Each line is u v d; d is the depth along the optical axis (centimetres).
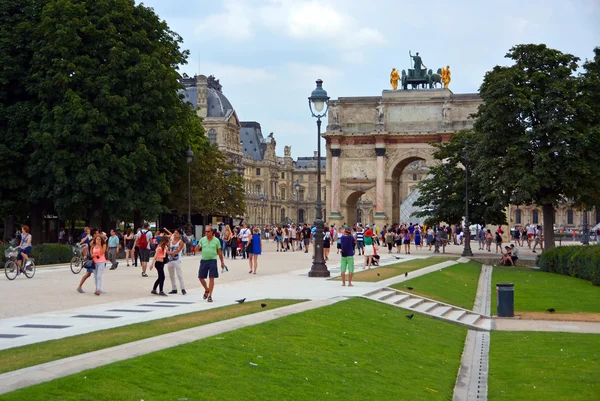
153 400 1770
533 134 7694
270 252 9550
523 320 4184
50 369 1838
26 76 7400
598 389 2547
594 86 7950
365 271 5850
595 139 7569
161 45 8125
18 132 7381
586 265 6300
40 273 5416
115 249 5997
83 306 3422
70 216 8625
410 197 19438
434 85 13038
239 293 4059
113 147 7456
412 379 2648
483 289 5722
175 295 3956
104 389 1742
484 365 3066
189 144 8738
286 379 2230
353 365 2606
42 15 7306
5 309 3294
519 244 13075
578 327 3903
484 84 8412
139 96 7506
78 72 7169
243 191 12231
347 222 13075
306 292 4134
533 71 8088
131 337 2398
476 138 8812
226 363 2195
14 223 10181
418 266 6662
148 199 7569
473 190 9294
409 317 3731
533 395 2512
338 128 12900
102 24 7469
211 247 3609
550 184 7719
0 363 1967
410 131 12550
